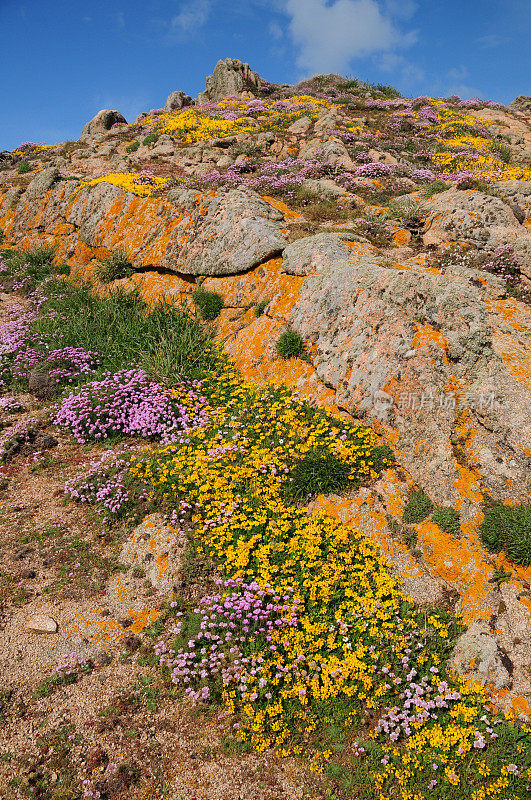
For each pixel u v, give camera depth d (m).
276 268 12.95
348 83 35.47
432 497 8.02
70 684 6.25
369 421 9.23
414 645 6.66
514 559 6.95
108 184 18.20
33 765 5.38
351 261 11.43
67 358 12.72
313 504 8.48
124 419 10.87
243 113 30.83
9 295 17.70
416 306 9.60
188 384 11.48
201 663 6.49
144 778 5.46
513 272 11.82
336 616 6.95
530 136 27.11
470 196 13.35
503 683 6.16
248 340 12.05
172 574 7.64
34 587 7.38
